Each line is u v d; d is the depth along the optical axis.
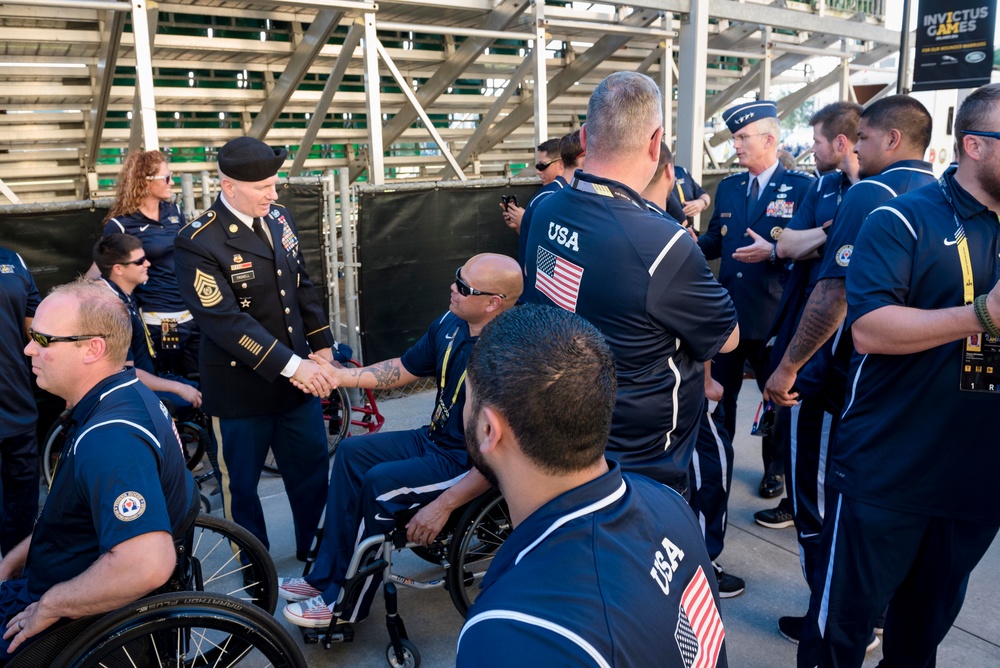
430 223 5.41
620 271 1.71
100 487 1.76
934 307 1.87
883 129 2.39
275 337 2.97
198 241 2.77
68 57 5.64
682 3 6.48
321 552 2.81
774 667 2.62
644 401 1.79
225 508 3.12
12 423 3.05
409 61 6.80
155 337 4.22
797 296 3.21
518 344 0.95
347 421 4.50
